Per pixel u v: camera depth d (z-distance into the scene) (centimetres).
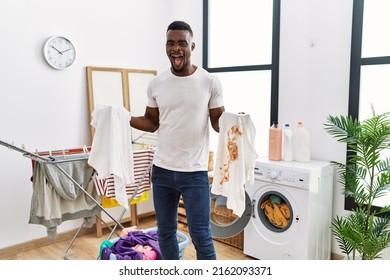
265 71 332
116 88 354
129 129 205
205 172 178
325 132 286
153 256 227
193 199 173
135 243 243
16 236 301
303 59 296
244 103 353
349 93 270
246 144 175
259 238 282
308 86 294
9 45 285
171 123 175
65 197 250
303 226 255
